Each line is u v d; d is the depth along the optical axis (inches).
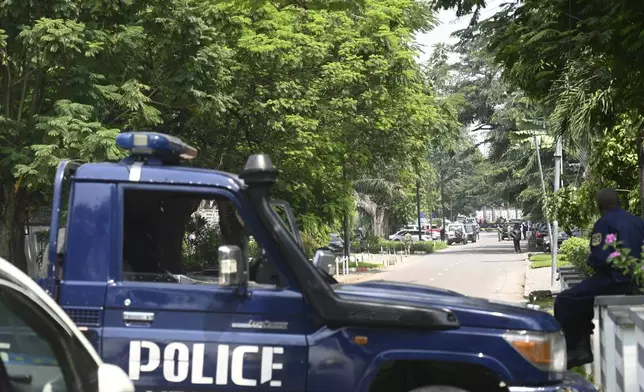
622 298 365.7
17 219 867.4
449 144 1628.9
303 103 1088.8
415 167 1487.5
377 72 1186.0
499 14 489.4
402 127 1330.0
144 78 940.0
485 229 5999.0
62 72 844.0
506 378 252.5
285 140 1114.1
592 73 459.8
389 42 1198.9
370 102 1211.2
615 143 695.1
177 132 1066.1
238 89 1058.7
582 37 436.8
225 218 271.4
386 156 1381.6
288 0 645.3
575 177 1175.0
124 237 263.9
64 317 172.7
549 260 1800.0
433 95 1555.1
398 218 3991.1
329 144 1169.4
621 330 326.6
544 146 1241.4
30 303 165.0
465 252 2677.2
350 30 1200.2
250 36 1039.0
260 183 259.0
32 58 815.1
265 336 253.8
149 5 889.5
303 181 1208.2
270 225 257.4
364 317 251.3
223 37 984.3
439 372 261.7
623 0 420.5
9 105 841.5
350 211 1403.8
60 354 165.9
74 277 258.2
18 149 803.4
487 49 491.2
